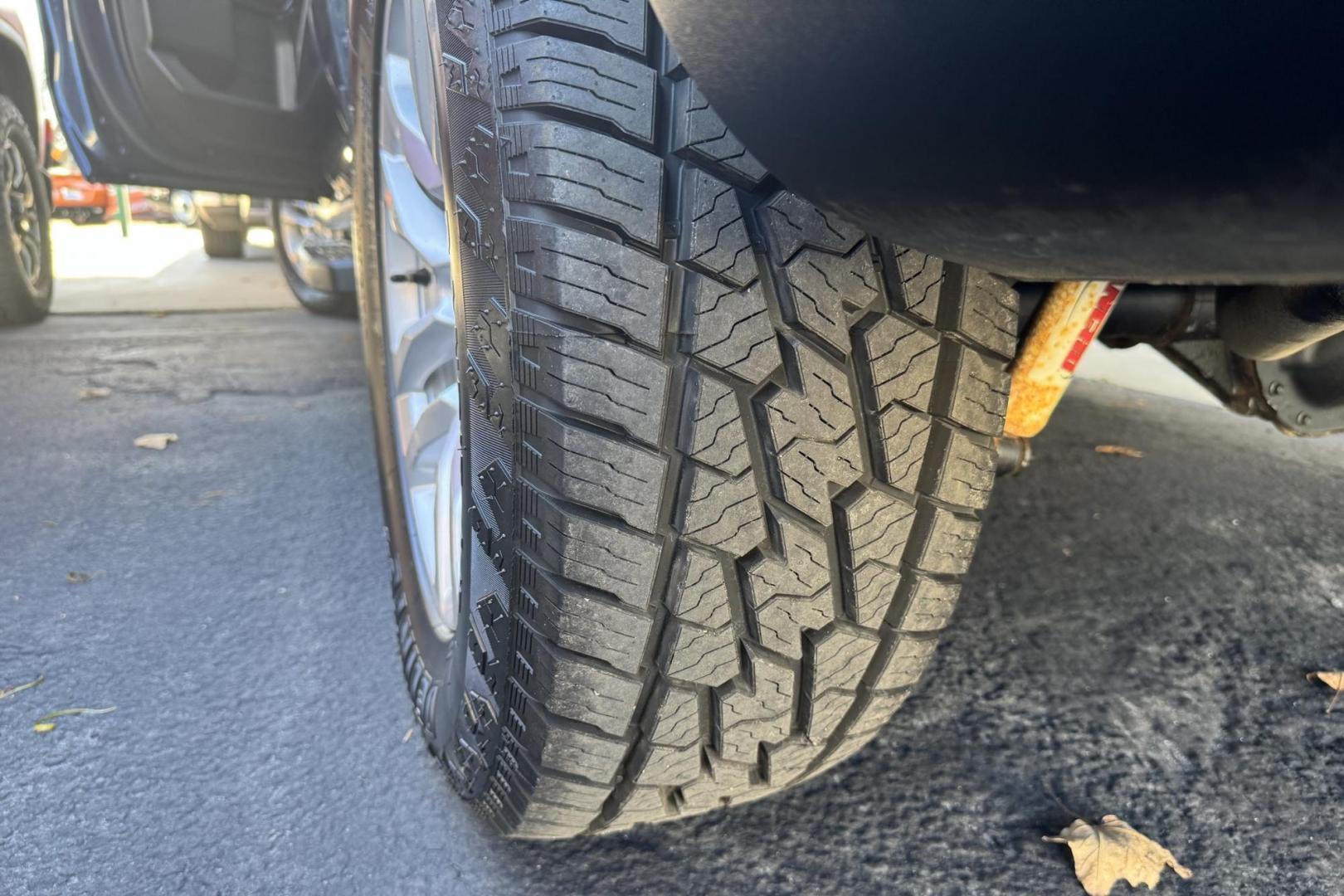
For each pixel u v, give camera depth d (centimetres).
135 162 307
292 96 322
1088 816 138
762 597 98
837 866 128
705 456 90
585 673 98
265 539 223
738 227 86
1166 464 281
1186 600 200
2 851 126
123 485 254
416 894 121
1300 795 143
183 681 165
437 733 133
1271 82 42
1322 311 114
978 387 99
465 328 102
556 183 83
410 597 163
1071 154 52
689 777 112
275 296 609
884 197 66
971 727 159
